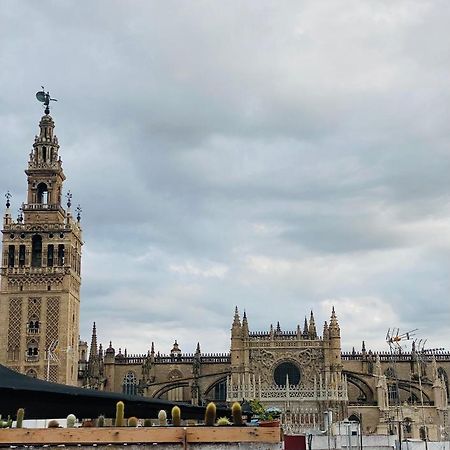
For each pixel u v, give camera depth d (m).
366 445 72.75
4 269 145.00
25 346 142.00
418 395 153.12
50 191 150.75
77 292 153.25
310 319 158.00
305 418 140.00
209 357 161.25
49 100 156.38
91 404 36.78
